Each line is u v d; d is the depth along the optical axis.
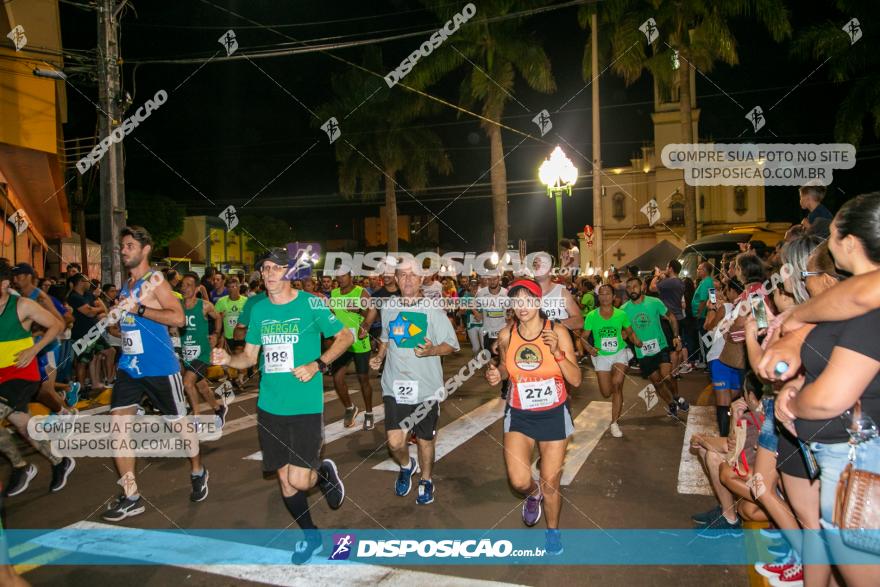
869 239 2.28
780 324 3.12
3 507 5.17
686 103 21.89
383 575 3.89
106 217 11.38
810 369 2.47
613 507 5.05
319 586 3.76
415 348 5.12
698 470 6.02
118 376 5.05
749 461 3.95
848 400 2.22
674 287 11.71
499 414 8.75
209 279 13.28
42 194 18.95
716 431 7.60
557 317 6.59
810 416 2.35
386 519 4.86
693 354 13.00
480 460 6.50
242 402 9.85
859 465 2.32
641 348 8.20
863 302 2.18
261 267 4.12
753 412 3.92
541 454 4.14
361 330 7.73
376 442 7.27
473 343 11.90
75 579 3.88
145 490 5.59
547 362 4.07
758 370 2.65
